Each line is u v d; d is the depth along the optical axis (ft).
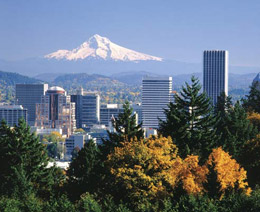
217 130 426.51
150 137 317.22
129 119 361.30
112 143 355.36
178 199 264.52
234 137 375.86
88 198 267.59
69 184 371.97
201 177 278.87
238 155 356.38
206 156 348.38
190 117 368.68
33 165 417.90
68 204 268.82
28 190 354.33
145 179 282.97
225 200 246.27
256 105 557.74
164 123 368.07
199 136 355.77
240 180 278.87
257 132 421.59
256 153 346.54
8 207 274.36
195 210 238.48
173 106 378.53
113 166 297.53
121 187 290.76
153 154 291.99
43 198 357.82
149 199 279.49
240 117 423.23
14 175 381.81
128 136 354.54
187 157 308.40
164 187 281.95
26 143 423.64
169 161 292.20
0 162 418.10
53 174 465.47
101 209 269.23
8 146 418.31
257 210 238.89
